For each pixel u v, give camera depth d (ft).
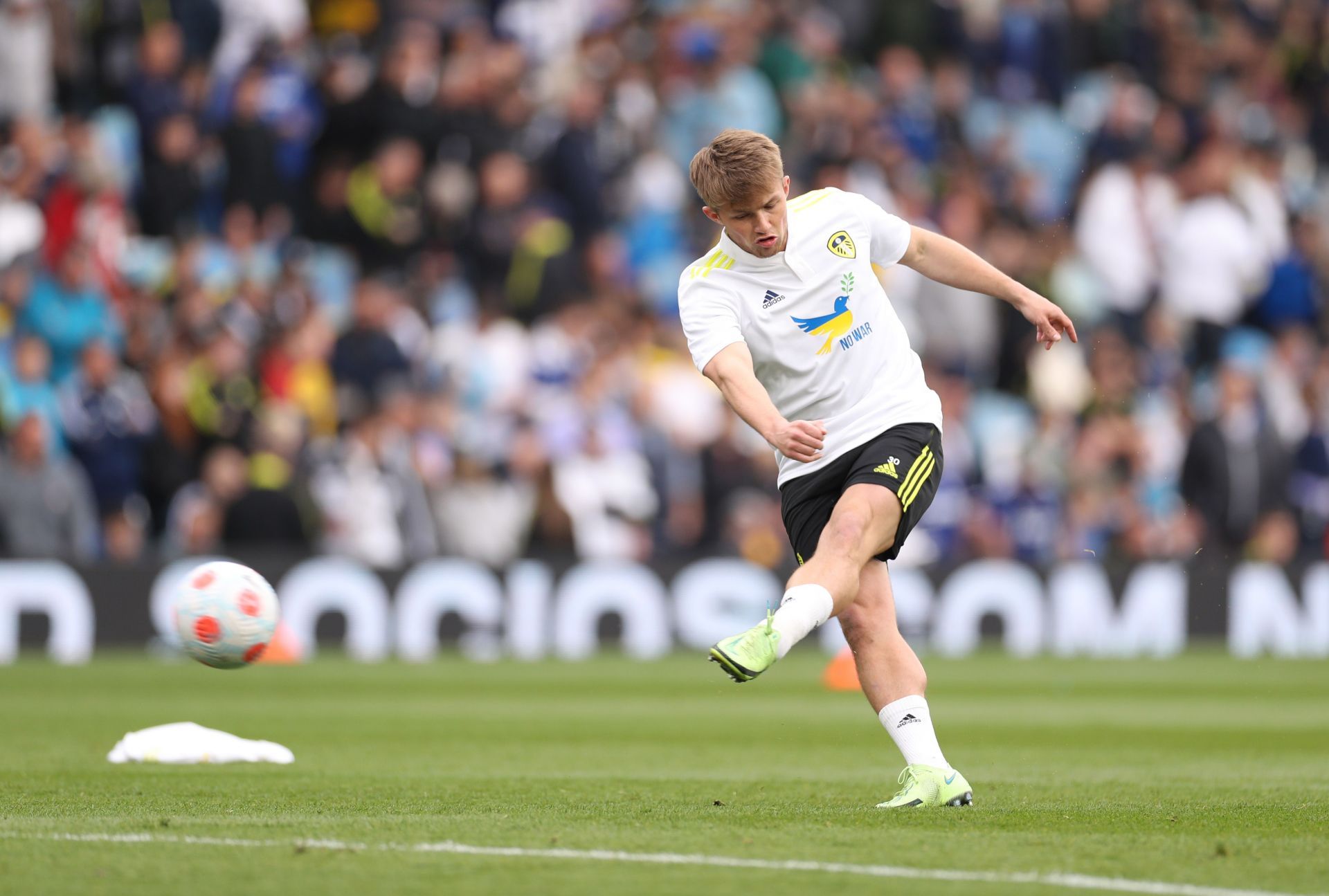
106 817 57.00
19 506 166.50
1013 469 208.44
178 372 178.40
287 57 211.41
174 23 207.00
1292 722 111.04
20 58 197.57
